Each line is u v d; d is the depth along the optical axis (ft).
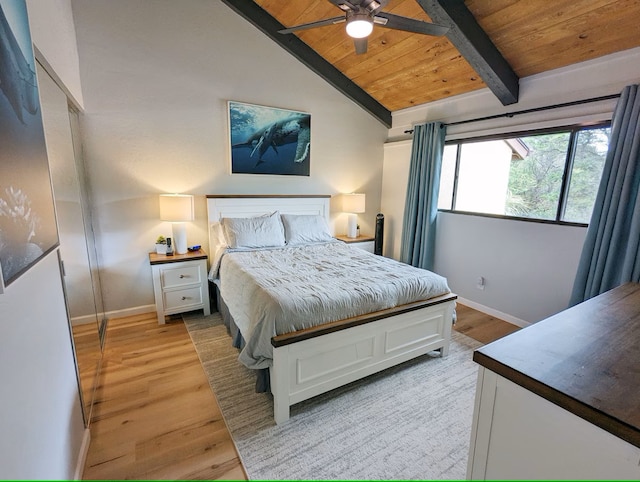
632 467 2.25
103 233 9.77
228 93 11.14
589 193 8.64
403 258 13.98
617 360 3.06
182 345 8.66
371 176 15.24
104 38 9.06
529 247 9.91
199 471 4.91
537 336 3.53
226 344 8.74
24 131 3.40
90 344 6.95
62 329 4.58
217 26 10.62
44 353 3.79
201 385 6.98
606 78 7.88
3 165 2.81
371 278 7.75
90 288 7.85
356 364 6.77
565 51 8.20
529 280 9.98
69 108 7.68
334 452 5.31
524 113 9.73
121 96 9.50
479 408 3.24
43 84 5.46
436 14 7.95
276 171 12.44
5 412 2.70
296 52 11.76
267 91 11.89
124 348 8.48
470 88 11.10
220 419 5.99
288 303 6.05
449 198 12.70
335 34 10.89
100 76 9.15
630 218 7.47
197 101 10.66
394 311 7.08
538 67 9.02
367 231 15.58
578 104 8.43
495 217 10.78
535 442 2.81
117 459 5.08
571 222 8.92
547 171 9.50
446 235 12.62
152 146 10.16
